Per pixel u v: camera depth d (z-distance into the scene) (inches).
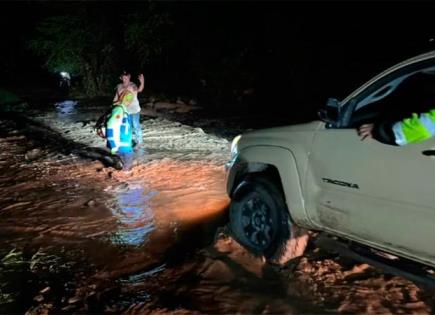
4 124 623.5
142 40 954.1
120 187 308.8
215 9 892.0
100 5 1059.3
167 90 999.6
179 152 416.5
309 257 189.2
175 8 917.8
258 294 163.3
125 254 208.2
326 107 159.0
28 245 219.3
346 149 151.6
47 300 168.7
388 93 161.0
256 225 189.8
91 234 231.1
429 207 129.8
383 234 143.9
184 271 183.6
